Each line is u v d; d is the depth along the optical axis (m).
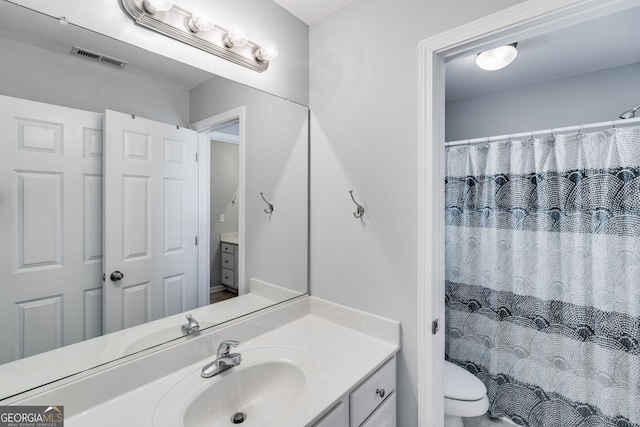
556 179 1.75
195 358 1.12
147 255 1.06
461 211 2.11
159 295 1.09
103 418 0.83
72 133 0.88
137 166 1.03
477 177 2.05
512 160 1.91
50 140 0.84
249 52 1.32
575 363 1.68
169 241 1.12
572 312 1.69
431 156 1.16
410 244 1.23
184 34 1.10
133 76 1.01
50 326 0.85
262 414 1.03
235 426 0.98
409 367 1.25
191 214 1.18
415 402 1.24
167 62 1.09
